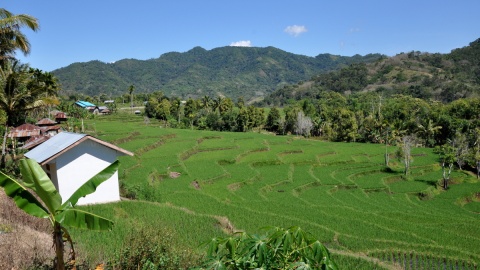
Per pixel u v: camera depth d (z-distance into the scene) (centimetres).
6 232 1284
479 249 2753
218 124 10056
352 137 8744
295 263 631
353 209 3734
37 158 2394
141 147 5347
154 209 2508
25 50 2823
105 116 10950
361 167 5947
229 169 5078
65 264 935
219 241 715
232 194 3950
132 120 10544
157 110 10875
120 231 1788
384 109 9650
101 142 2475
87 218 802
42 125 4669
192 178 4244
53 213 828
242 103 13350
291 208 3516
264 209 3438
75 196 867
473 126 7212
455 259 2478
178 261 1119
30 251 1128
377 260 2225
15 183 813
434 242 2816
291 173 5344
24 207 815
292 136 9756
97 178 902
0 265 989
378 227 3061
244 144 6806
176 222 2302
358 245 2597
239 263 673
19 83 3152
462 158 6050
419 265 2438
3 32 2600
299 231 673
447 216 3831
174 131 7731
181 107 12412
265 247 651
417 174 5825
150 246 1109
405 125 8250
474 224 3472
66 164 2403
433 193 4991
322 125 9856
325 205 3875
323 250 642
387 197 4653
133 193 2994
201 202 3294
